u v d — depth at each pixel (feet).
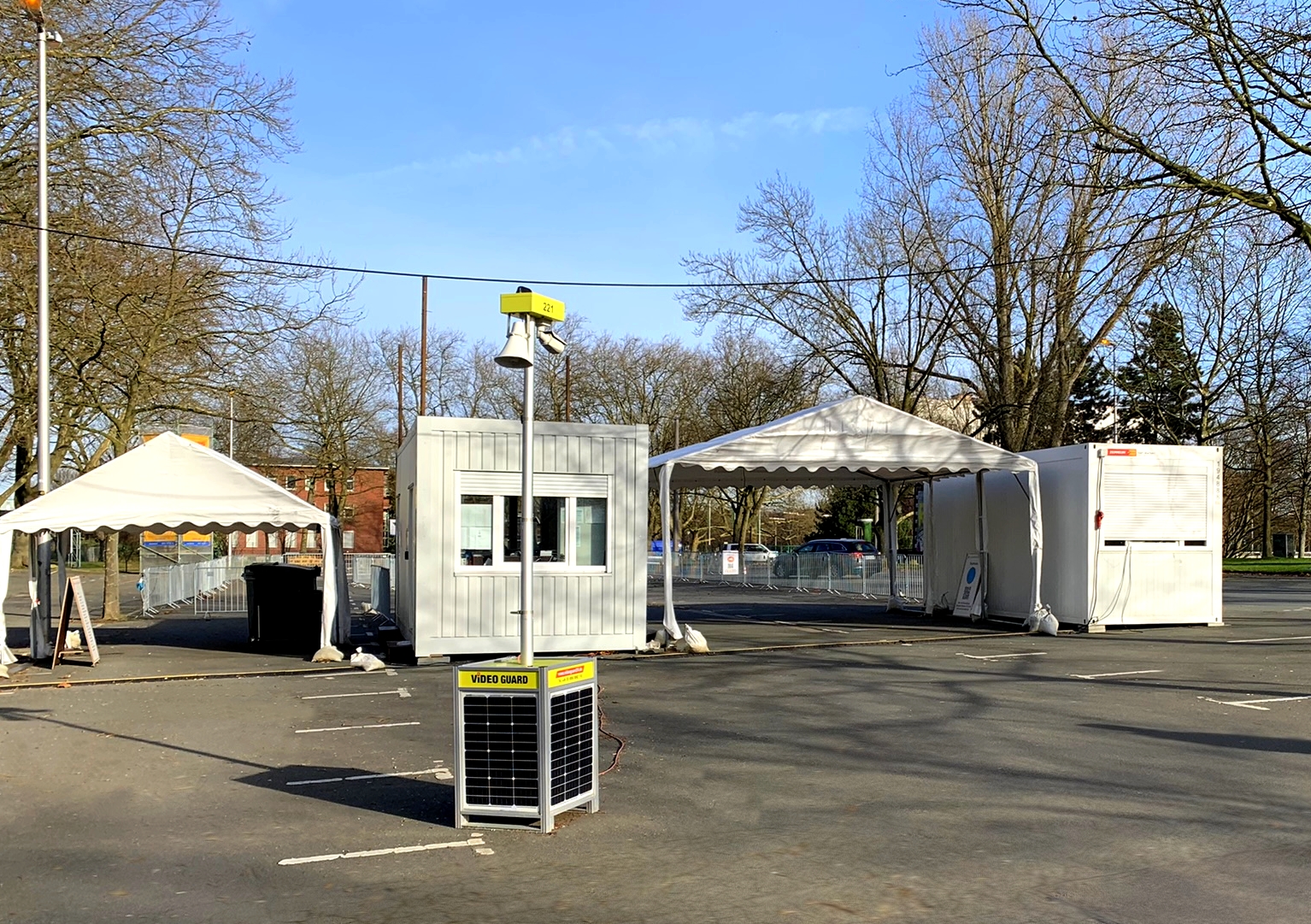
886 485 80.18
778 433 57.52
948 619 72.13
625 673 45.62
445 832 21.83
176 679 45.93
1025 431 106.01
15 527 48.62
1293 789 24.81
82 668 49.98
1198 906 17.24
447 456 50.21
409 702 38.86
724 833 21.61
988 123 93.66
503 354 23.32
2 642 48.19
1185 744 29.73
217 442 149.59
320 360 163.53
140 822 22.91
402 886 18.48
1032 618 61.00
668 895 17.93
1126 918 16.75
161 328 70.59
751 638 59.36
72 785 26.50
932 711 35.32
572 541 51.57
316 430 136.15
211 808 24.07
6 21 59.21
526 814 21.77
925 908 17.24
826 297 124.47
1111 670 44.62
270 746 30.96
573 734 22.66
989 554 70.08
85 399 69.97
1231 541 186.50
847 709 35.99
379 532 233.55
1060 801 23.89
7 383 70.54
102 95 64.08
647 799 24.29
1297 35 46.16
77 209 64.90
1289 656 48.78
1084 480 61.87
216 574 114.01
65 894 18.21
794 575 115.34
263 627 60.95
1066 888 18.15
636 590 52.13
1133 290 73.87
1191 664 46.26
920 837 21.25
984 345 111.34
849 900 17.63
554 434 51.29
